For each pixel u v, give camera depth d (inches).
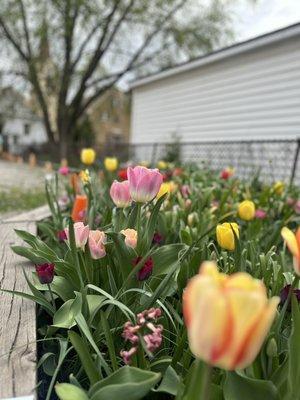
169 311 51.8
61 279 57.2
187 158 444.5
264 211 117.5
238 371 35.3
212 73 410.0
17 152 989.2
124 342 47.9
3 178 434.3
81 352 38.6
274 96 333.7
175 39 677.9
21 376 36.9
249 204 86.4
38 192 290.5
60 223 90.8
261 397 34.5
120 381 34.3
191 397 29.1
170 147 453.4
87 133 1073.5
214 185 153.8
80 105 752.3
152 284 54.4
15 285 61.7
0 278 65.0
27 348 42.3
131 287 50.7
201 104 430.6
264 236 97.1
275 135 333.4
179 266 51.6
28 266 71.8
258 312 21.7
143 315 38.4
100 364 41.0
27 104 935.7
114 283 50.4
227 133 392.5
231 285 22.7
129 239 51.9
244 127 369.7
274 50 331.3
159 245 77.5
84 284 55.3
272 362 39.1
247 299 21.2
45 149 832.9
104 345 49.4
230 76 384.8
